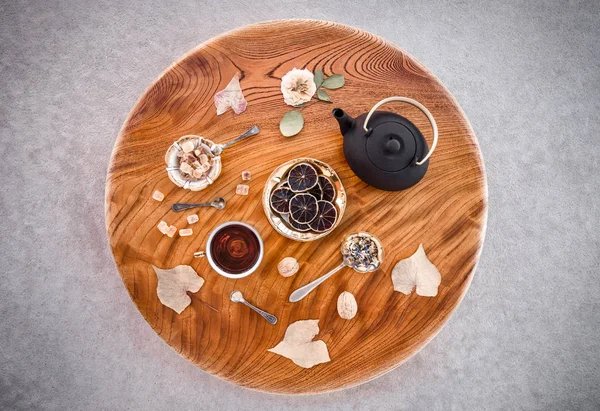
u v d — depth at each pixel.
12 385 1.90
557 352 2.06
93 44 1.98
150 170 1.29
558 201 2.10
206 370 1.30
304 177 1.22
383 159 1.10
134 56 2.00
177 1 2.03
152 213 1.29
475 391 2.02
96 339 1.92
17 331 1.90
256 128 1.30
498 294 2.06
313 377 1.30
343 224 1.31
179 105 1.31
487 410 2.02
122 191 1.29
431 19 2.12
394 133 1.10
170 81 1.31
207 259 1.28
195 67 1.32
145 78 1.99
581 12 2.15
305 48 1.34
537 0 2.17
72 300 1.92
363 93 1.34
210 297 1.29
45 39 1.97
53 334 1.91
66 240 1.92
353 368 1.31
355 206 1.32
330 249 1.30
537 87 2.13
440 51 2.12
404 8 2.12
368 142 1.12
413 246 1.33
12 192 1.92
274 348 1.29
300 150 1.32
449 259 1.33
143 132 1.30
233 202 1.30
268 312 1.30
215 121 1.31
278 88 1.33
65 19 1.98
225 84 1.32
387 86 1.35
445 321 1.32
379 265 1.29
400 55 1.37
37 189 1.92
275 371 1.30
